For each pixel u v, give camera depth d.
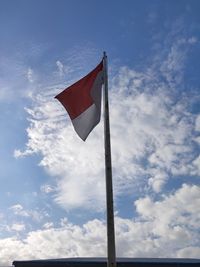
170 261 31.02
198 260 31.66
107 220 15.12
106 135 16.53
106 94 17.36
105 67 17.95
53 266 30.77
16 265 30.88
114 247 14.73
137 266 30.44
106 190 15.53
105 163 16.02
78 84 18.20
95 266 30.77
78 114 17.95
